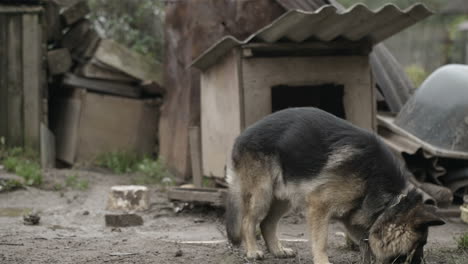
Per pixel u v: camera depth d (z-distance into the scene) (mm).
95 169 10391
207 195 7109
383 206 4535
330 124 4773
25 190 8336
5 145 9930
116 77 10969
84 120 10664
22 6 9891
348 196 4621
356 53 7570
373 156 4609
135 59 10961
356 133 4699
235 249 5527
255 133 5082
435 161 7398
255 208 5113
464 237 5641
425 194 6855
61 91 11273
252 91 7074
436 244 5863
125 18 13016
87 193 8477
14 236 5938
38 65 10008
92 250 5418
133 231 6477
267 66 7129
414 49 21797
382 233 4496
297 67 7250
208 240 6012
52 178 9000
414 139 7676
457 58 21297
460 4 22375
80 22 10875
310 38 7207
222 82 7504
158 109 11297
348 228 4852
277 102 7469
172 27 10227
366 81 7547
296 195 4855
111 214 6785
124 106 11000
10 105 9945
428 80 8227
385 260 4535
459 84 7742
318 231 4707
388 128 8164
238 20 9219
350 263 5074
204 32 9406
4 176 8594
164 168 10008
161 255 5254
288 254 5320
